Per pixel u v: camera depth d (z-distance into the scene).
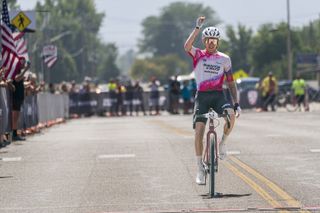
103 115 96.19
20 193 26.66
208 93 26.30
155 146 40.81
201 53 26.33
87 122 75.56
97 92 96.12
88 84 95.50
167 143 42.47
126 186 27.47
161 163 33.44
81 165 33.50
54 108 71.00
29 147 42.03
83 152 38.66
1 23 45.69
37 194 26.34
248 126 57.69
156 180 28.69
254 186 26.78
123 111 96.75
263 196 24.81
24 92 50.22
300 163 32.62
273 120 67.69
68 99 87.06
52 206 24.02
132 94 97.12
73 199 25.12
